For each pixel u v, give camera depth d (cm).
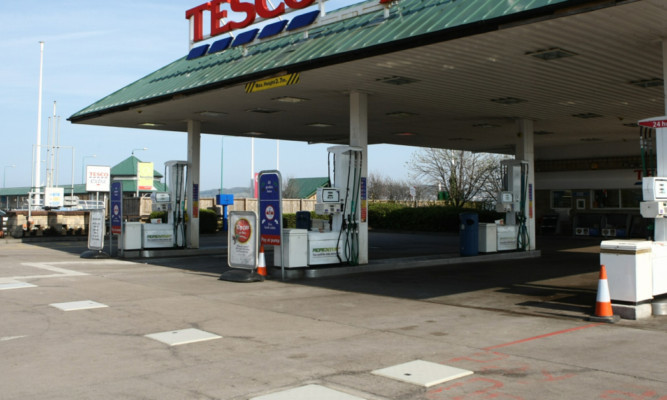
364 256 1412
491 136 2288
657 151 897
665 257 862
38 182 3422
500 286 1165
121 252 1714
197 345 670
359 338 704
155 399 483
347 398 483
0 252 1867
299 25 1281
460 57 1077
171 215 1811
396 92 1405
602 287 811
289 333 732
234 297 1012
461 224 1683
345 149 1362
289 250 1271
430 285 1174
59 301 954
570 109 1647
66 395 494
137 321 803
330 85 1325
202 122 1906
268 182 1274
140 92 1655
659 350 639
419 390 504
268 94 1430
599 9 787
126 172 6159
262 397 486
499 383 523
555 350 642
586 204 2619
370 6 1158
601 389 506
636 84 1317
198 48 1562
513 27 878
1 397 488
